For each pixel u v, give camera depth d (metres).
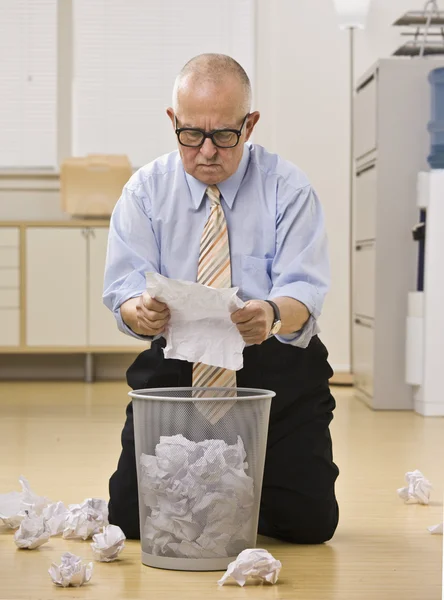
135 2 6.30
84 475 2.86
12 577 1.81
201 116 1.87
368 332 4.69
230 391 1.92
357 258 5.03
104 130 6.33
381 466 3.08
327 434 2.06
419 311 4.36
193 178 2.04
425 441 3.60
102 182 5.96
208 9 6.30
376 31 5.97
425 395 4.33
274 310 1.81
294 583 1.77
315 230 2.04
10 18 6.27
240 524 1.84
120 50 6.32
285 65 5.98
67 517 2.16
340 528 2.24
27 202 6.22
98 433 3.78
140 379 2.03
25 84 6.30
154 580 1.78
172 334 1.79
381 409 4.54
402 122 4.48
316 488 2.03
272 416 2.01
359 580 1.80
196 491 1.81
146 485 1.84
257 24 6.01
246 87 1.90
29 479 2.80
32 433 3.78
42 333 5.84
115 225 2.08
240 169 2.04
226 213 2.04
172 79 6.32
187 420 1.80
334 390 5.44
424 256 4.39
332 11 5.96
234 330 1.78
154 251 2.06
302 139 5.98
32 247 5.82
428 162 4.39
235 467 1.81
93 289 5.84
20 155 6.31
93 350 5.84
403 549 2.04
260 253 2.04
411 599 1.68
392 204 4.50
